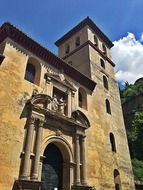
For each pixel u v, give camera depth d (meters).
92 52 30.72
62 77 21.88
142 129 37.00
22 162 14.23
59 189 17.06
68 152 18.25
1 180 12.70
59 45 38.44
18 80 17.05
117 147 24.84
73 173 17.66
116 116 27.97
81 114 21.03
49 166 17.19
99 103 25.69
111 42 38.09
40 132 16.05
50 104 18.52
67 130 19.12
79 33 35.16
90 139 21.16
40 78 19.23
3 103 15.01
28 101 16.61
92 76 27.02
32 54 19.77
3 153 13.48
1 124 14.22
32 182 13.63
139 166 37.16
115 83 32.53
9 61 17.11
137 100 55.34
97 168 20.11
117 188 22.08
